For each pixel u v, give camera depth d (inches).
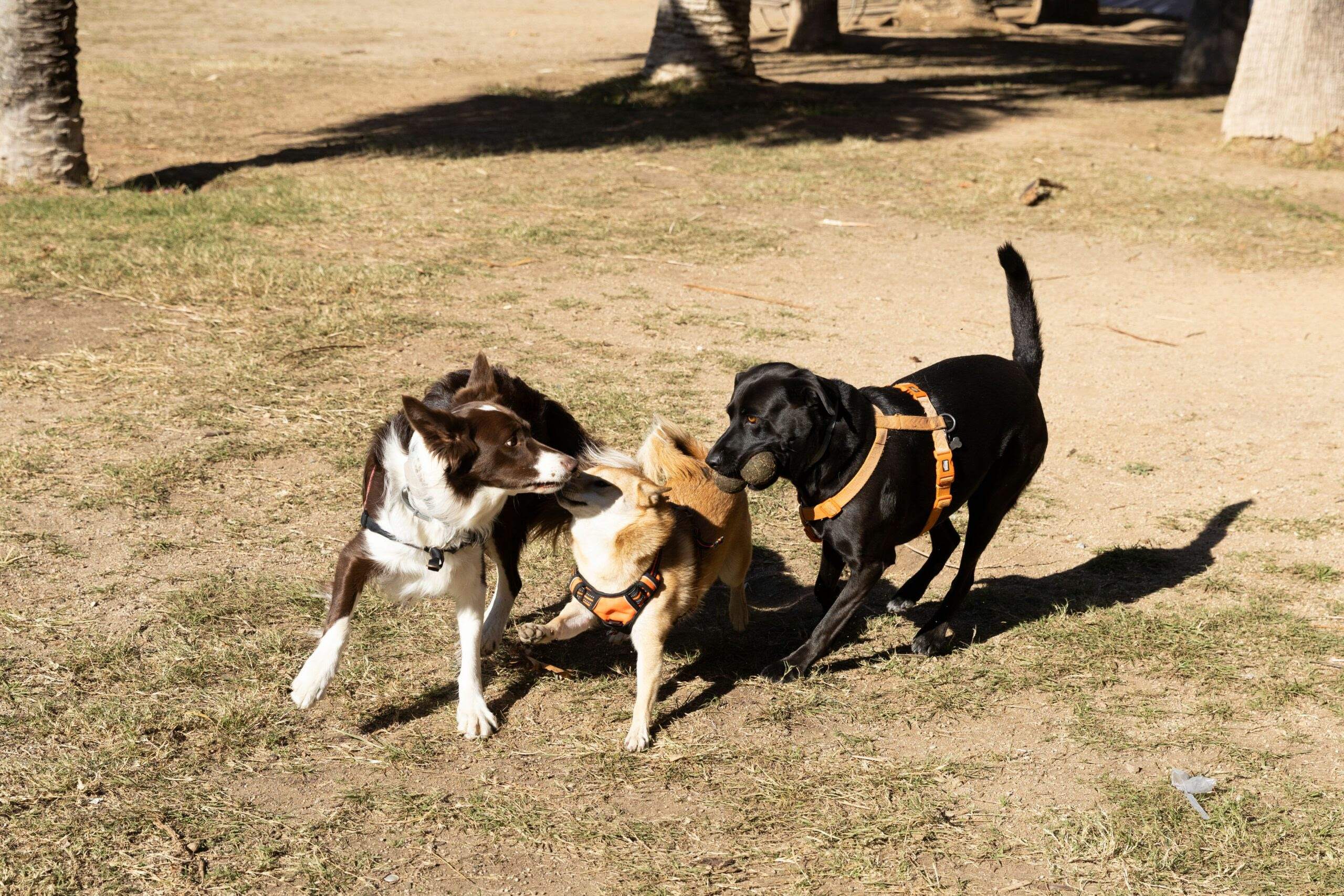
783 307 363.9
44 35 462.0
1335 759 158.6
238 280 349.7
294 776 146.3
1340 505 244.1
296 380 280.1
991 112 731.4
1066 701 171.9
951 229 470.3
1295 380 319.9
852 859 135.5
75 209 430.9
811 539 182.5
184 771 145.1
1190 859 136.9
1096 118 728.3
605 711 165.9
